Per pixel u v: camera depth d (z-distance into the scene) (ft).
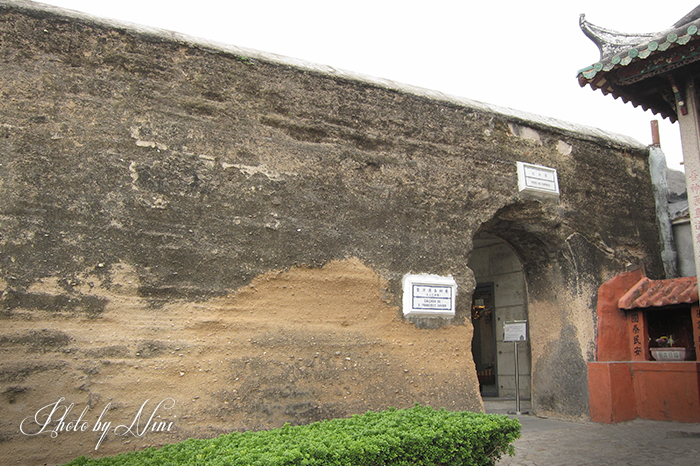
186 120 17.33
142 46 17.19
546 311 25.72
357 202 19.58
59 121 15.66
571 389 24.04
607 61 15.97
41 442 13.69
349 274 18.81
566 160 25.43
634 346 24.44
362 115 20.44
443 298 20.21
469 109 22.99
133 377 15.02
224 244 17.03
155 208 16.29
